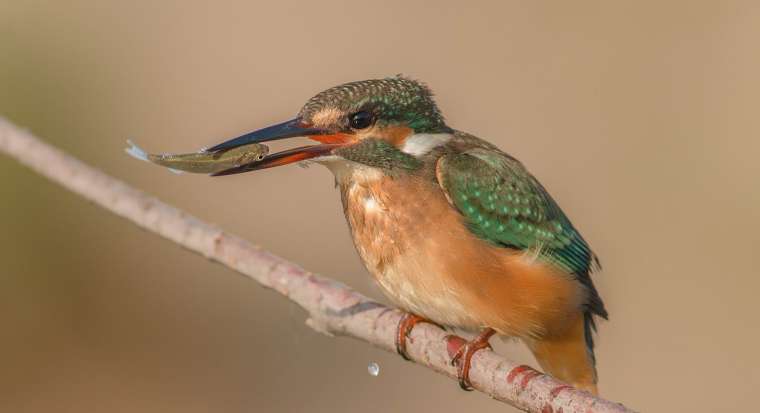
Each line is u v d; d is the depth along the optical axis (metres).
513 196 6.97
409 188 6.81
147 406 13.65
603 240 14.57
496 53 16.36
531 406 5.63
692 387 12.86
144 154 6.15
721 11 16.50
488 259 6.77
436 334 6.57
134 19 16.66
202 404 13.70
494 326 6.86
